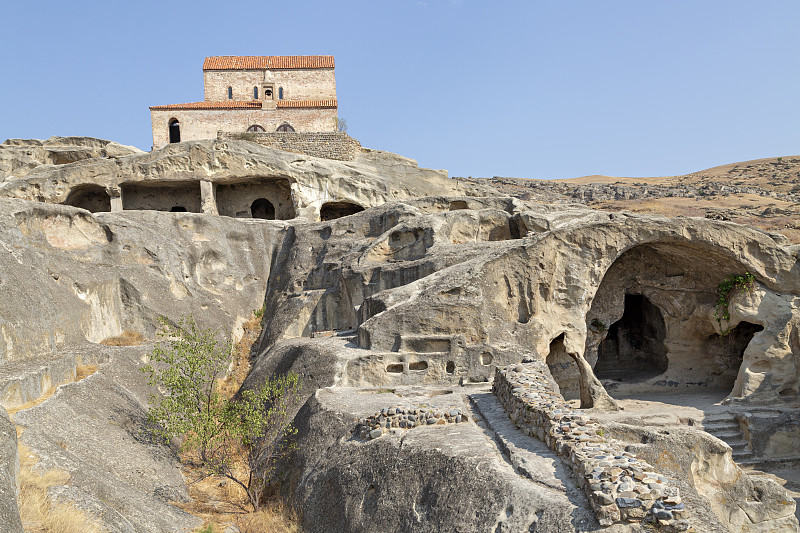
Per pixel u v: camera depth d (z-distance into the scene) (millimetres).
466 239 24969
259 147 35344
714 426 19016
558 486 9023
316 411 14922
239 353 25156
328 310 24531
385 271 22891
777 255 20750
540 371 14570
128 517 10812
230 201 36844
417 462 10969
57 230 22938
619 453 9352
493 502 9203
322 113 42938
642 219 20156
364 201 37094
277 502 13852
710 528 8039
